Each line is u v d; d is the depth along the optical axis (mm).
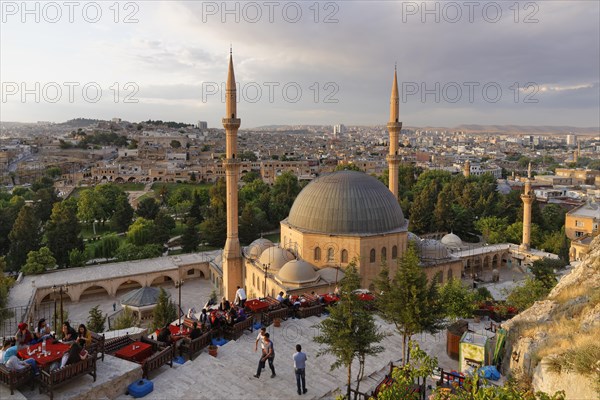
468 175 180625
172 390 26344
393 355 35031
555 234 105250
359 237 59375
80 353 23828
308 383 28797
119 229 129000
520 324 34094
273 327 36812
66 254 93500
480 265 96188
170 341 30469
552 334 29438
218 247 114250
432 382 29375
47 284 76562
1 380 22656
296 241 64250
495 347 32781
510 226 111188
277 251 63000
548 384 24375
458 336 35344
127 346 29062
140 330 35781
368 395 26328
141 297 71500
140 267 86688
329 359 32656
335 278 58531
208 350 31391
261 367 28547
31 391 23141
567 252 89562
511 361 30484
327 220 61438
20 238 92500
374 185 64688
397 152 80438
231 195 70062
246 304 38688
